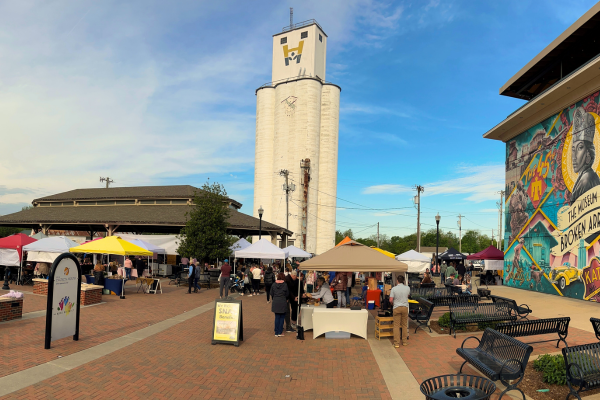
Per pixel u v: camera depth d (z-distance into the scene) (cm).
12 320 1139
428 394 495
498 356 673
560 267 1908
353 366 796
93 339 956
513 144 2423
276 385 680
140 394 618
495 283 2895
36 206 4253
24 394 595
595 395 618
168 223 3059
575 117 1828
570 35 1905
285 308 1081
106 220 3183
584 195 1744
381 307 1565
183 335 1045
